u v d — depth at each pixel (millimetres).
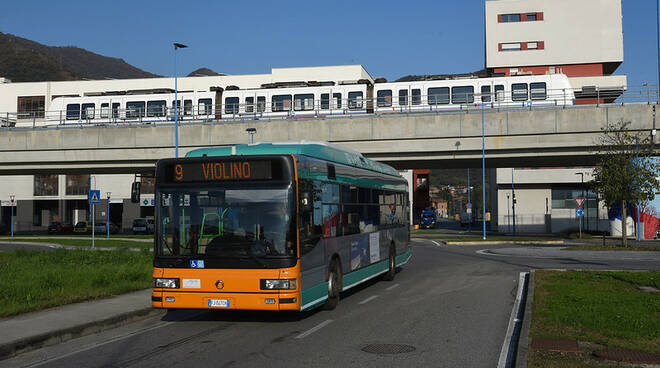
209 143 37031
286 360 7684
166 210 10188
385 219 16500
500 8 74188
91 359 8008
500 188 67125
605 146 32375
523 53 73562
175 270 9984
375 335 9234
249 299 9672
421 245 37969
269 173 9977
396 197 18016
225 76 78500
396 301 12992
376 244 15367
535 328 8898
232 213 9945
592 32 72500
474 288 15023
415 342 8664
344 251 12625
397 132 35062
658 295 12344
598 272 17609
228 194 10008
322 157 11695
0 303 12086
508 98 35781
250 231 9836
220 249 9867
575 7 73000
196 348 8578
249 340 9070
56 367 7586
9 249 34656
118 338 9516
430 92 36625
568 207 65625
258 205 9898
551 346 7633
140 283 15719
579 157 35594
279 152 10766
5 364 7785
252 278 9688
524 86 35781
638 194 31031
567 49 72812
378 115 35344
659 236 48781
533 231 66000
